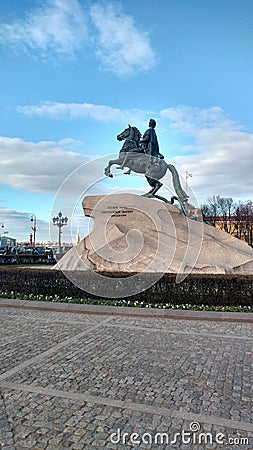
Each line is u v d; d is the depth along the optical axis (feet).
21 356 17.87
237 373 15.78
